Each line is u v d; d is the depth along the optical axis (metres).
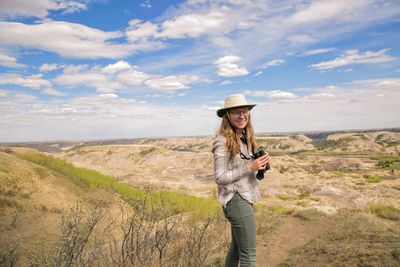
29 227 9.54
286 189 29.50
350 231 7.54
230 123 3.48
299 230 8.88
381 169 98.25
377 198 24.75
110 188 16.84
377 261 4.96
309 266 5.40
